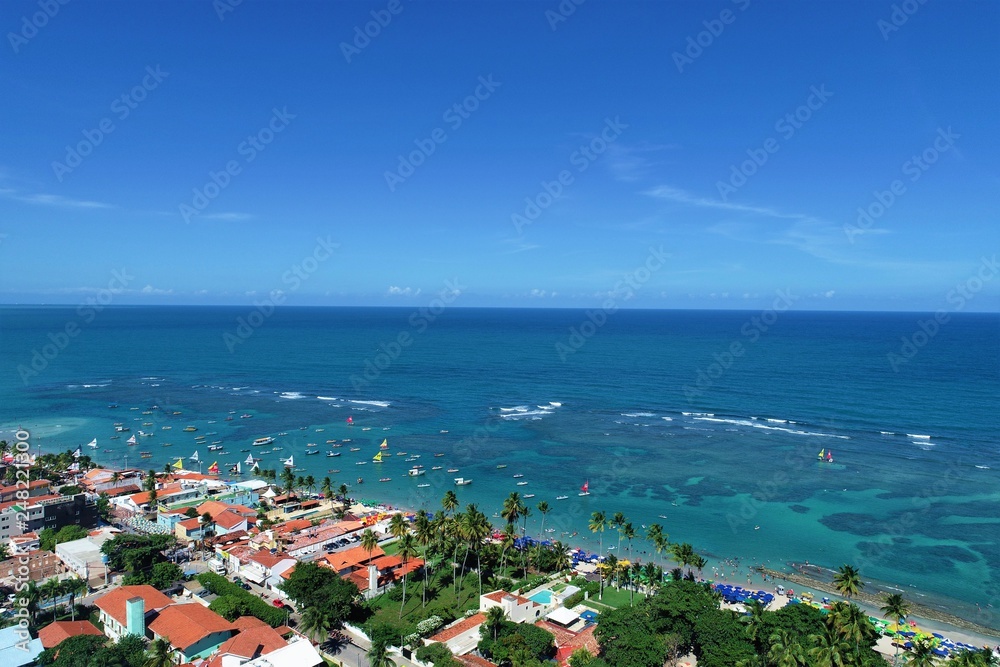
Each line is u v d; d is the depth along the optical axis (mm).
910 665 78438
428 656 80938
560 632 91062
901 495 164500
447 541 117875
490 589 109062
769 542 137125
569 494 168000
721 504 159500
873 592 114938
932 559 128250
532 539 137375
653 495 166375
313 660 77812
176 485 157375
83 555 110000
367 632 90688
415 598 104938
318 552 121375
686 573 122250
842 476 179875
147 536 115875
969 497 162875
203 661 77125
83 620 90875
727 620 84062
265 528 133750
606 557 129875
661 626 83438
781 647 75000
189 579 108375
